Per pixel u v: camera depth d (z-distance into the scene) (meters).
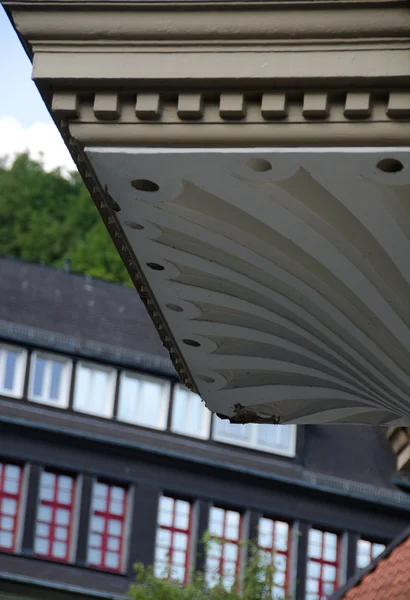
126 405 41.50
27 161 66.19
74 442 40.44
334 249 8.29
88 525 40.03
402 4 7.46
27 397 40.38
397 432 14.62
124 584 40.06
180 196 8.19
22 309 41.78
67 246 63.66
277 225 8.23
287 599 28.22
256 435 43.28
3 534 39.50
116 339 42.25
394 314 8.65
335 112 7.56
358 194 7.79
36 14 7.82
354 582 19.64
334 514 43.44
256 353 10.12
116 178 8.02
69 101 7.83
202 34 7.67
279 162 7.65
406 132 7.46
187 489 41.59
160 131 7.74
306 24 7.56
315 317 9.13
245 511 42.12
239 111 7.61
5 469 39.78
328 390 10.37
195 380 10.86
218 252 8.77
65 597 39.41
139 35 7.75
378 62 7.46
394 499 44.28
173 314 9.78
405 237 8.02
